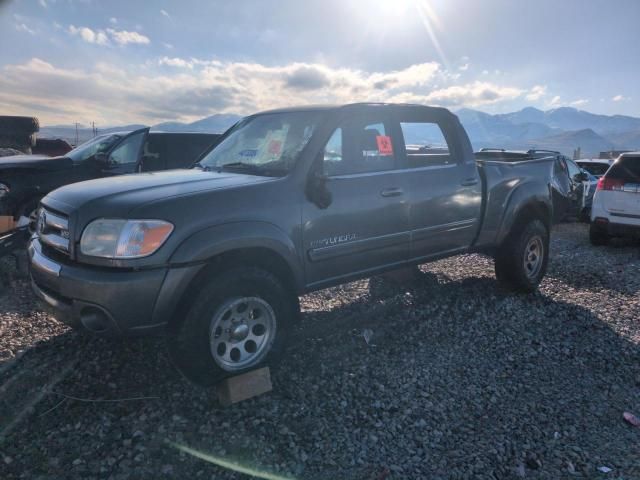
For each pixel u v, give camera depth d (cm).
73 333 427
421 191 443
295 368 380
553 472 275
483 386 367
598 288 626
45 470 258
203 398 333
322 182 363
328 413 323
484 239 518
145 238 295
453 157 490
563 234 1110
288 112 434
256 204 338
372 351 416
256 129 445
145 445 281
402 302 535
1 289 532
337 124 397
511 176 540
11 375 353
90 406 318
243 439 291
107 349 395
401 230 432
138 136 856
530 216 567
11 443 279
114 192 327
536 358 416
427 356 411
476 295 562
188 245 304
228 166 414
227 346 326
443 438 302
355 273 408
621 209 889
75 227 307
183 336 304
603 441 305
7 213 742
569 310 532
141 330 300
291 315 363
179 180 359
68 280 299
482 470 274
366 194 401
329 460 277
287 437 295
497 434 308
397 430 308
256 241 330
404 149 448
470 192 490
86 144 895
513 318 499
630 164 889
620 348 441
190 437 291
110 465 264
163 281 297
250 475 261
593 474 274
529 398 353
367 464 276
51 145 1552
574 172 1295
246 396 329
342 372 378
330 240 380
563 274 696
